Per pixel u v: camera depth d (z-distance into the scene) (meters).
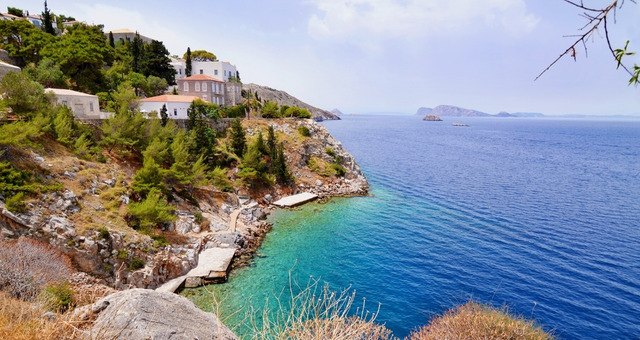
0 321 6.02
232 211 53.91
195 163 53.28
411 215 57.31
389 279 35.72
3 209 27.52
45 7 84.00
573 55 3.33
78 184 36.75
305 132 82.56
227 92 100.75
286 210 60.22
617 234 48.28
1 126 36.00
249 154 64.38
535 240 46.03
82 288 22.05
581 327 28.09
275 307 29.80
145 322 8.95
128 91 66.31
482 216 56.53
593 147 180.25
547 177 91.56
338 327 8.14
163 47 99.75
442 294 32.72
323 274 36.88
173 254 36.12
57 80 61.34
